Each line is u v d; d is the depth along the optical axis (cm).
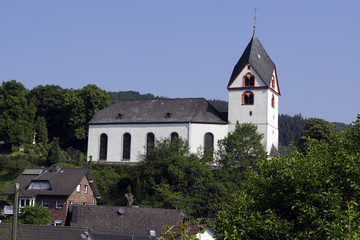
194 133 9250
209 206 7544
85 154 10800
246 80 9294
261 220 2775
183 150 8700
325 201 2612
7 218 7194
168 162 8288
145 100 10075
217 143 9212
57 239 5112
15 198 3550
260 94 9194
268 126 9188
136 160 9544
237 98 9300
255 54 9394
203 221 7181
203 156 8594
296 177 2748
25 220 6525
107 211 6612
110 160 9700
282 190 2850
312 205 2689
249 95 9250
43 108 12781
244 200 3022
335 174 2828
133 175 9206
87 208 6619
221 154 8431
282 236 2697
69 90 13112
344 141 3127
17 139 10956
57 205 7312
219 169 8294
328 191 2686
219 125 9306
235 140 8419
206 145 9081
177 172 7994
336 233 2366
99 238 5662
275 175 2934
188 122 9281
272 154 9244
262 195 2969
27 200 7419
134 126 9631
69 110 11906
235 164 8244
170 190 7950
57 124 12419
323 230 2555
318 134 9762
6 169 9744
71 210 6750
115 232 6344
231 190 7744
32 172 7775
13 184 7575
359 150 3016
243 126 8556
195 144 9225
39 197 7369
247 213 2906
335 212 2516
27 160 10181
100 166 9562
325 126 9806
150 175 8388
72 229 5306
